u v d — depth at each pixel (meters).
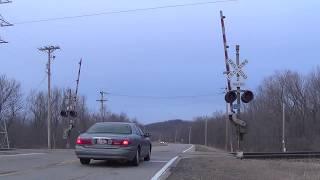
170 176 14.90
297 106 92.12
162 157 22.52
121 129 17.72
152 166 17.75
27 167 16.17
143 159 19.89
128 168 16.80
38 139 83.56
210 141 137.62
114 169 16.36
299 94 92.06
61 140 80.44
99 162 18.69
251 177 15.80
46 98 86.31
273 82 95.31
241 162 21.17
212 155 25.52
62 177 13.77
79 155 17.09
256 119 95.62
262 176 16.20
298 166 22.05
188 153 27.09
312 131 89.19
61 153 23.47
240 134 24.39
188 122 174.00
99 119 98.00
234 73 24.09
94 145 16.97
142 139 18.44
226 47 24.86
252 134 95.00
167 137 182.62
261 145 93.38
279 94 93.75
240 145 24.45
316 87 90.69
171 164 18.73
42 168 16.02
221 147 122.38
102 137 17.00
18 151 25.31
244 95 24.00
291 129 91.25
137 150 17.66
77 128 80.88
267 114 94.81
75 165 17.27
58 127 83.88
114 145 16.91
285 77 97.62
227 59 24.53
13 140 79.88
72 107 53.91
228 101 24.20
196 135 158.88
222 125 126.81
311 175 17.77
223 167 18.52
